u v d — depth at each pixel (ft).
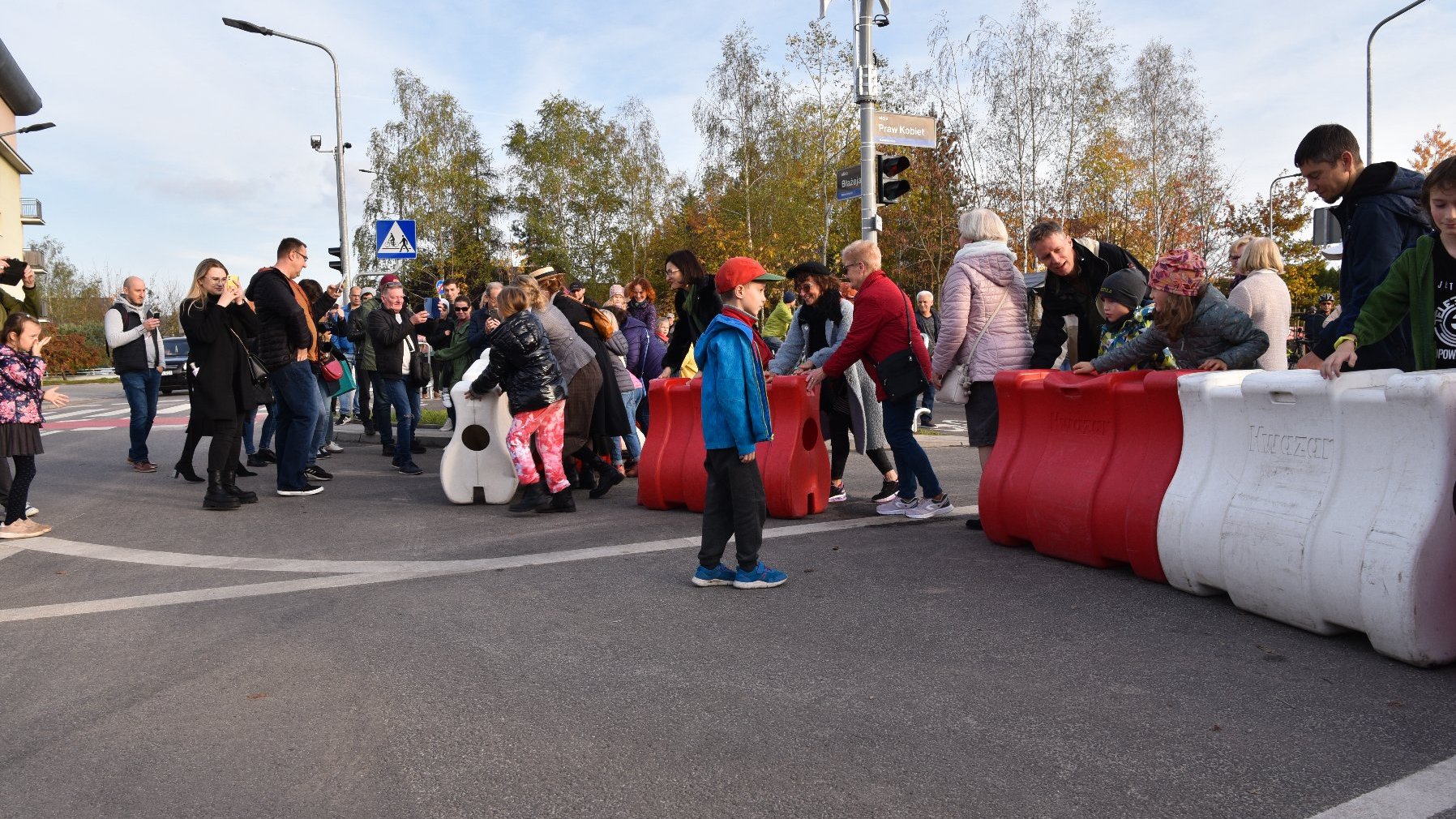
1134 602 15.16
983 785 9.36
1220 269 113.60
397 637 14.55
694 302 27.12
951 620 14.61
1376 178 14.75
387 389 33.04
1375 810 8.60
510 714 11.50
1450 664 12.07
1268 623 13.96
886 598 15.88
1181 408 15.79
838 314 24.93
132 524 24.62
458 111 164.86
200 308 25.90
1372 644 12.42
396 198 162.40
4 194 141.59
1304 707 10.91
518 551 20.45
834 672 12.56
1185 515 15.21
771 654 13.37
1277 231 112.78
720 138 132.26
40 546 22.25
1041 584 16.43
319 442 32.09
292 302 27.71
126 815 9.27
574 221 167.73
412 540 21.94
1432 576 11.84
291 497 28.45
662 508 25.22
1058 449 18.26
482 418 26.78
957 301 20.71
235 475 30.09
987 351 20.77
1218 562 14.57
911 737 10.50
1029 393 18.98
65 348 189.37
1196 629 13.76
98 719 11.64
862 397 24.68
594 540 21.30
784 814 8.92
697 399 24.77
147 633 15.14
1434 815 8.50
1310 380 13.38
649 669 12.90
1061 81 101.86
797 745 10.39
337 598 16.89
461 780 9.82
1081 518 17.21
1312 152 15.25
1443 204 12.56
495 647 13.96
